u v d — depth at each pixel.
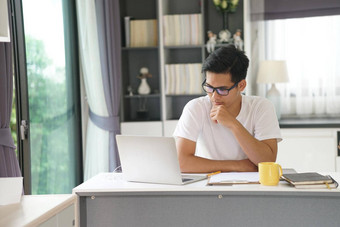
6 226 1.60
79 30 4.11
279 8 4.90
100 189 2.19
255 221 2.16
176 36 4.70
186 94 4.68
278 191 2.08
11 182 1.95
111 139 4.15
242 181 2.21
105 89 4.11
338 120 4.88
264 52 4.80
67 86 4.11
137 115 4.91
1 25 1.98
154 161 2.22
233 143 2.61
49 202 1.91
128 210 2.23
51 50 3.82
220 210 2.18
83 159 4.35
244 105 2.61
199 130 2.62
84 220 2.24
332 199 2.10
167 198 2.21
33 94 3.55
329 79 4.94
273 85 4.82
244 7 4.66
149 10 5.02
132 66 5.05
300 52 4.95
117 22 4.27
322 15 4.89
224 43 4.70
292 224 2.14
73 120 4.22
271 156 2.50
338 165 4.50
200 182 2.26
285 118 5.02
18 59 3.39
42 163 3.69
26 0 3.46
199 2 4.96
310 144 4.52
